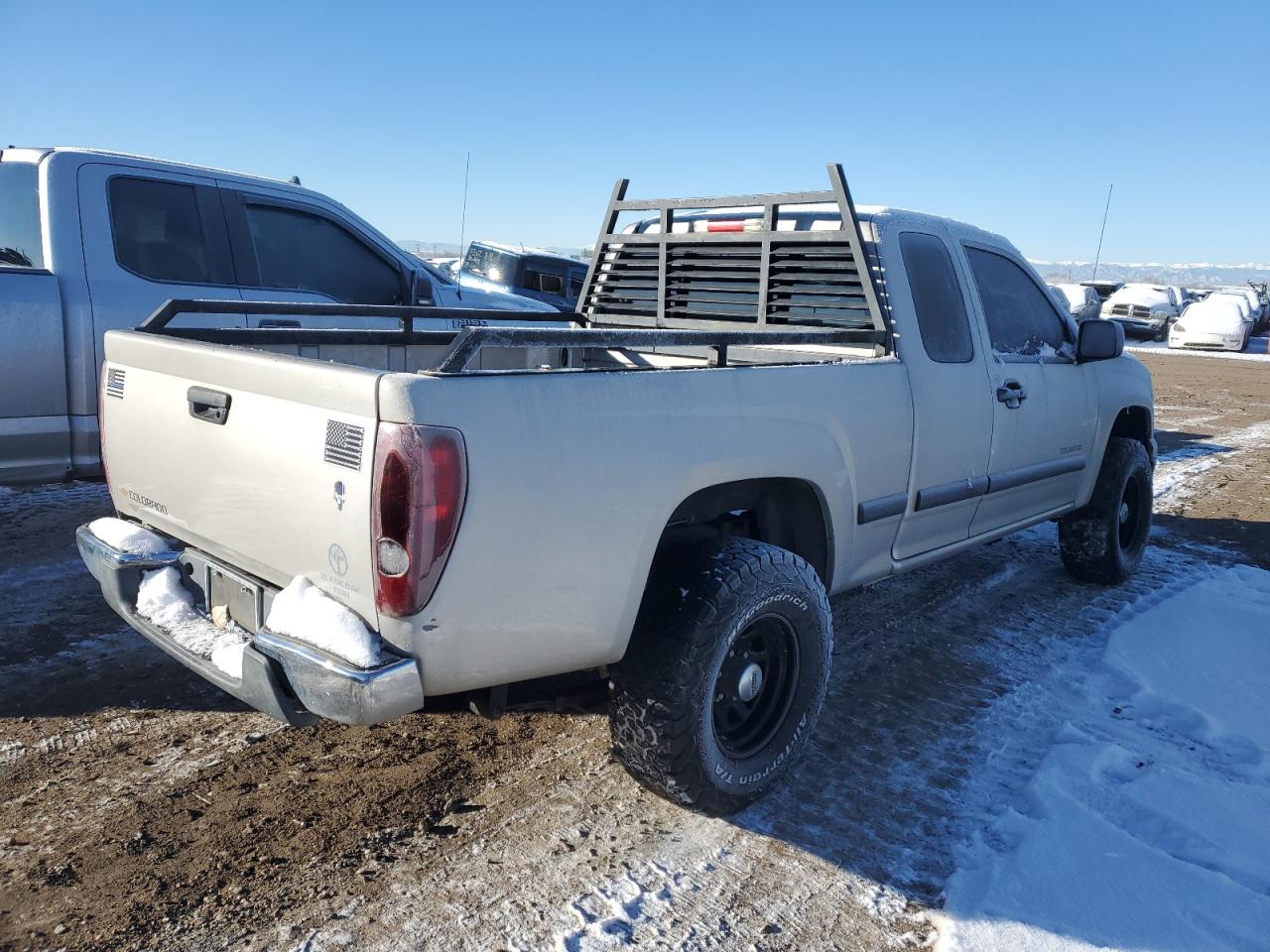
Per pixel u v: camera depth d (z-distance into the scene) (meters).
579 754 3.39
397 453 2.18
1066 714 3.88
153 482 3.04
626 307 5.04
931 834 2.98
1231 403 15.98
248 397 2.58
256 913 2.44
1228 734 3.66
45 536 5.35
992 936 2.46
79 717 3.43
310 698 2.31
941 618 4.96
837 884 2.71
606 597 2.62
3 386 4.86
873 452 3.58
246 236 5.80
